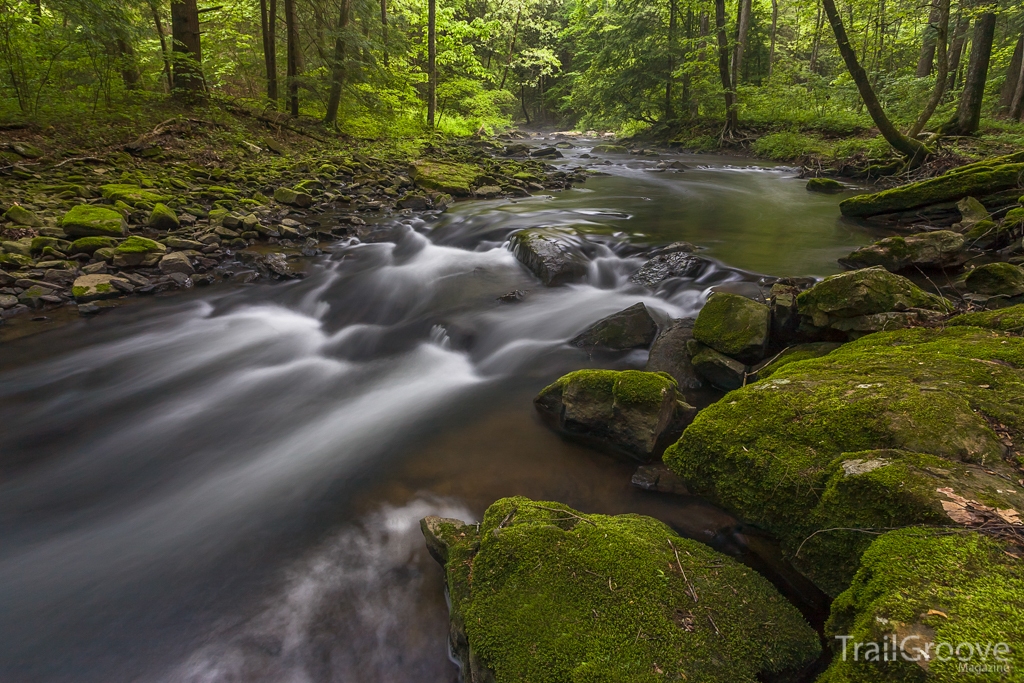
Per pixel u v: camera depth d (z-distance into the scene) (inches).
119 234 308.2
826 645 85.7
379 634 104.0
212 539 128.1
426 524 121.2
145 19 642.8
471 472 147.8
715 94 917.8
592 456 152.0
